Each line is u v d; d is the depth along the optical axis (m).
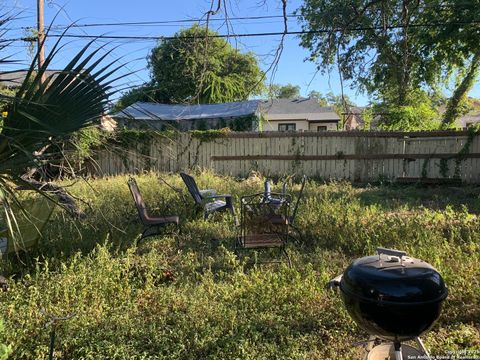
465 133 12.09
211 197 7.16
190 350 3.03
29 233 4.62
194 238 6.08
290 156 13.55
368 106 15.50
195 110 19.08
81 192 8.41
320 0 7.07
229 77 20.88
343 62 6.62
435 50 13.58
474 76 15.84
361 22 7.01
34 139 2.32
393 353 2.39
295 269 4.53
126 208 7.73
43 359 2.90
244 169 13.92
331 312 3.54
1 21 2.27
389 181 12.79
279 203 5.39
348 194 9.29
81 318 3.37
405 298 1.93
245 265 4.95
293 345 3.04
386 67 10.66
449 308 3.51
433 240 5.21
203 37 5.92
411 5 7.50
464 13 11.62
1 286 4.11
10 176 2.36
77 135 2.52
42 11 11.20
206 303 3.67
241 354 2.93
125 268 4.45
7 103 2.32
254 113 18.58
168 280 4.50
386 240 5.48
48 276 4.19
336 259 5.00
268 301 3.72
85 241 5.57
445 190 11.10
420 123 14.59
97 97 2.47
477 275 4.06
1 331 2.88
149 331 3.24
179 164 13.91
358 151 13.14
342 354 2.98
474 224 6.14
